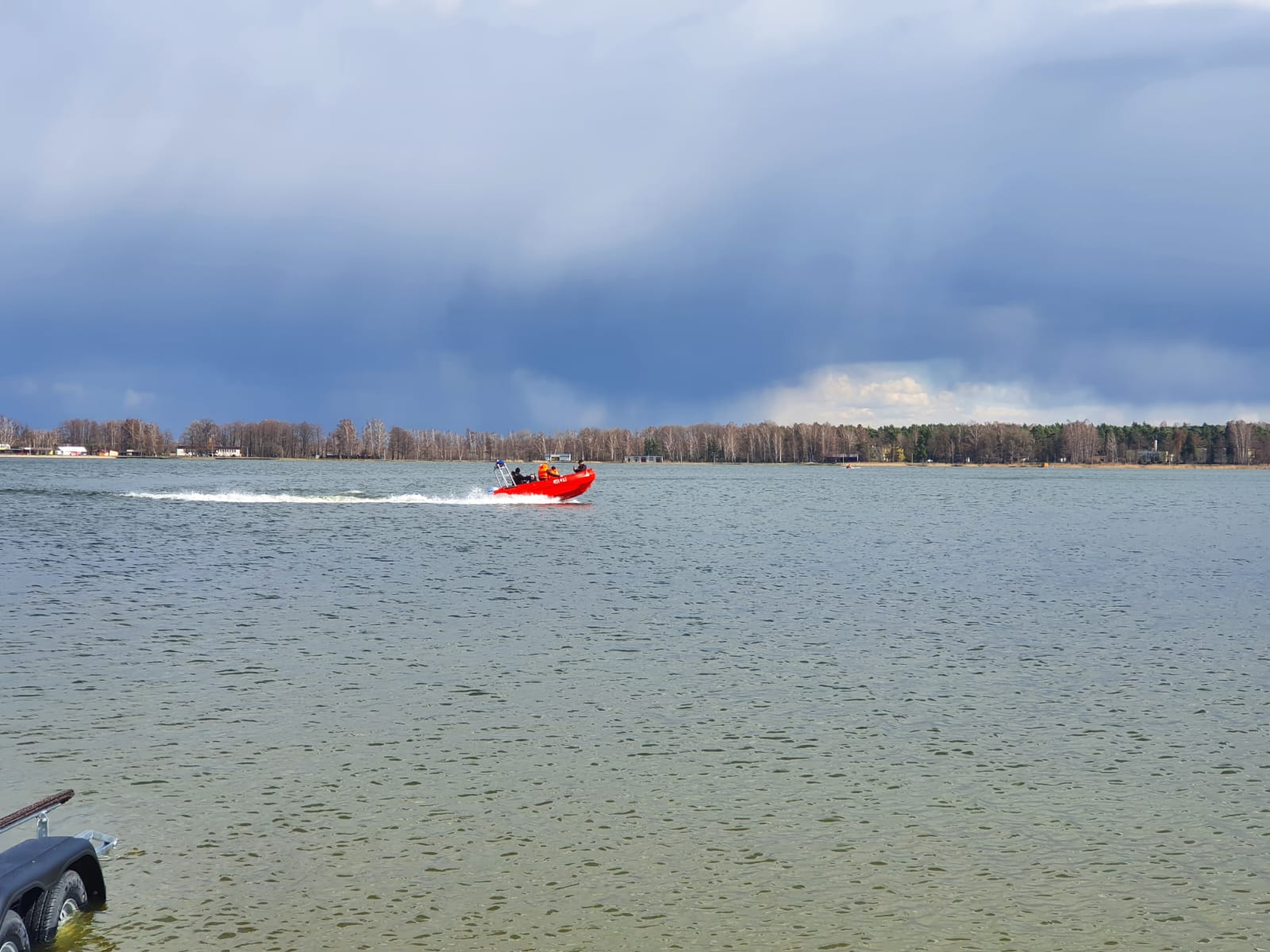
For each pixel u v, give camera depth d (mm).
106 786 15930
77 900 11969
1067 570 47562
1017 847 14180
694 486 168000
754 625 30969
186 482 159125
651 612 33438
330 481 174000
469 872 13203
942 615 33438
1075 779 16844
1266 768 17500
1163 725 20062
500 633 29078
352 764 17094
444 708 20594
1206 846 14281
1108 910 12508
